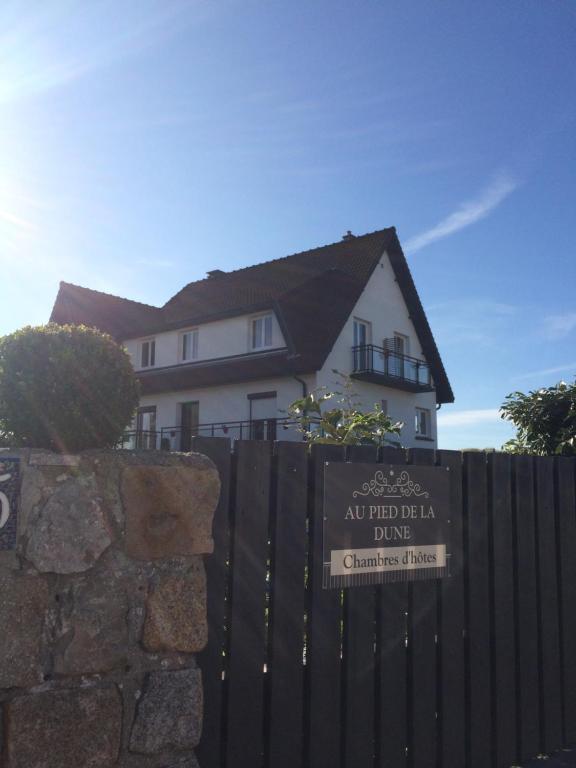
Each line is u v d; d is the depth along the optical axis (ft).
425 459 14.12
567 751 15.93
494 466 15.57
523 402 25.53
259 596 11.12
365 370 77.87
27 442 9.36
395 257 87.92
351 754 12.13
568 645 16.75
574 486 17.62
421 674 13.51
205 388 81.46
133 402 10.17
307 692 11.70
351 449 12.85
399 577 13.24
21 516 8.55
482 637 14.78
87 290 105.40
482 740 14.47
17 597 8.42
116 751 9.04
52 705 8.56
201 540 10.09
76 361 9.47
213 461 10.82
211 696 10.31
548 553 16.63
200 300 92.68
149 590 9.54
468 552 14.80
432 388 89.15
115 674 9.18
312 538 12.07
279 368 73.36
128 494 9.47
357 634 12.45
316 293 79.36
